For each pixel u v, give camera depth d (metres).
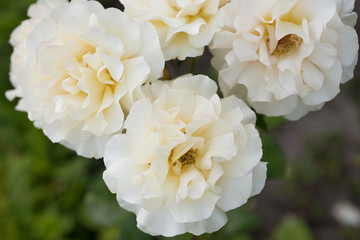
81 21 0.33
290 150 0.75
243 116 0.33
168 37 0.34
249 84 0.35
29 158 0.59
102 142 0.34
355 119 0.76
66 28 0.33
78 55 0.33
